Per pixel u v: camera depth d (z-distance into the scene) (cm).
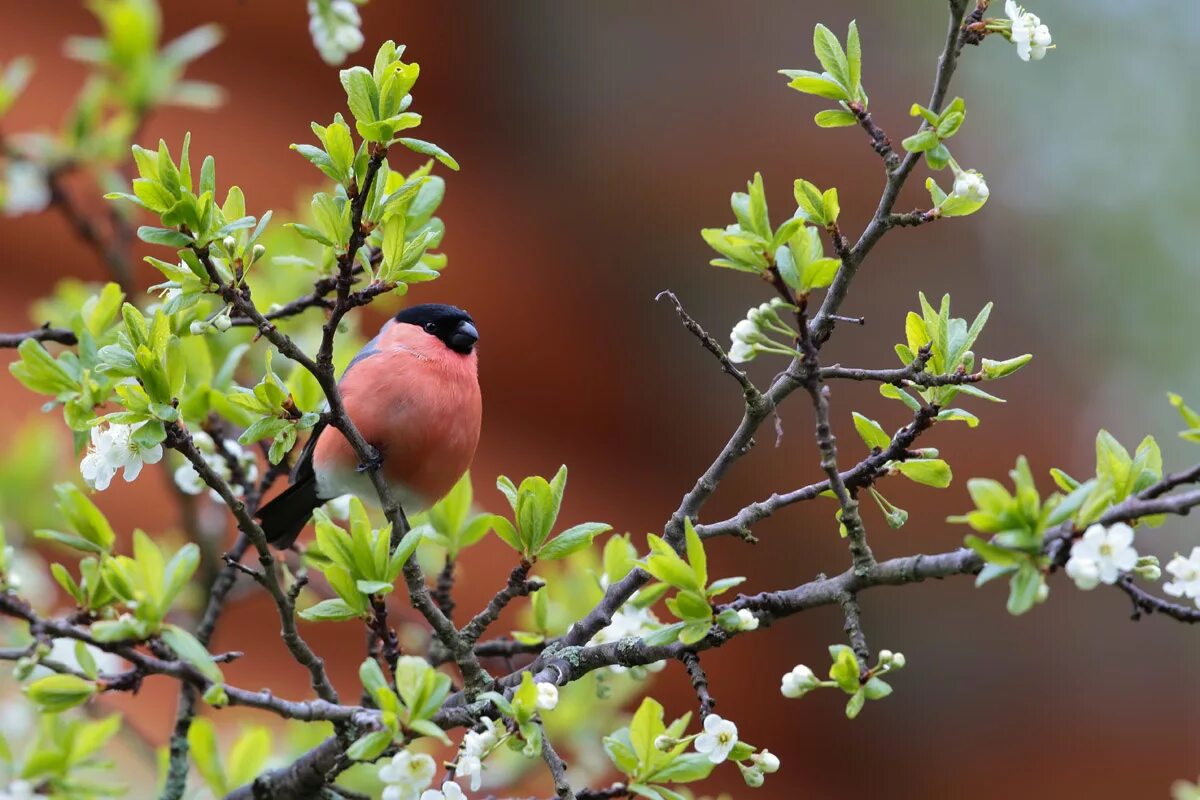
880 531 1539
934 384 522
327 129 495
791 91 1605
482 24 1542
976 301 1644
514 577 568
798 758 1474
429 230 524
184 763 659
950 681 1559
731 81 1606
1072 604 1625
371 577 524
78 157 835
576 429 1494
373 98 498
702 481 564
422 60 1507
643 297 1542
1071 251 1695
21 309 1234
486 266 1484
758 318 526
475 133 1541
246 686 1220
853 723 1497
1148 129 1730
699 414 1523
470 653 556
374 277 523
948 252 1642
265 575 570
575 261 1533
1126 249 1694
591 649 557
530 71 1566
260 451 810
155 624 514
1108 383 1662
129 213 856
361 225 503
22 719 788
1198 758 1570
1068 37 1752
